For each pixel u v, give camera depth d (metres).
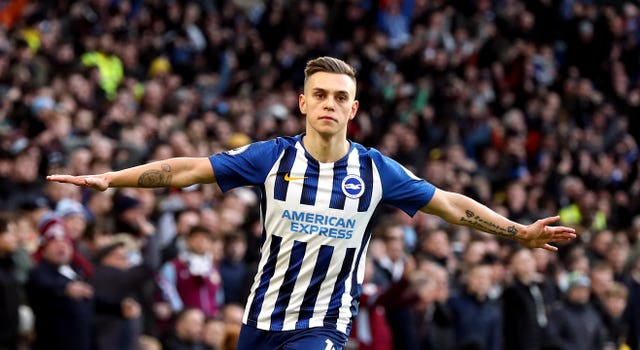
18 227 36.56
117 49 66.44
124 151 48.25
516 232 21.56
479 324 42.06
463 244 50.00
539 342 44.03
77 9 69.12
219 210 44.19
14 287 34.47
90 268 36.66
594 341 45.72
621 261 52.22
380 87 72.69
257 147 21.16
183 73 68.56
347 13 79.31
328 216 20.89
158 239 40.34
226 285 40.97
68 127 50.25
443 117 69.75
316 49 74.50
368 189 21.12
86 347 34.34
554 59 85.81
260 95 66.44
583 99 79.12
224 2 80.00
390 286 38.31
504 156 66.25
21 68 58.16
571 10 88.44
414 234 51.59
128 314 35.22
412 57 75.00
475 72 76.88
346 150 21.34
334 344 20.78
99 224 39.03
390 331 39.03
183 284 38.59
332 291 21.03
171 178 20.66
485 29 84.50
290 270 20.91
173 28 72.50
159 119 57.22
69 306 34.09
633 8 90.88
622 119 79.19
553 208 62.28
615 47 86.38
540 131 71.88
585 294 45.41
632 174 73.44
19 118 52.03
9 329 34.28
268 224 21.08
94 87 60.16
